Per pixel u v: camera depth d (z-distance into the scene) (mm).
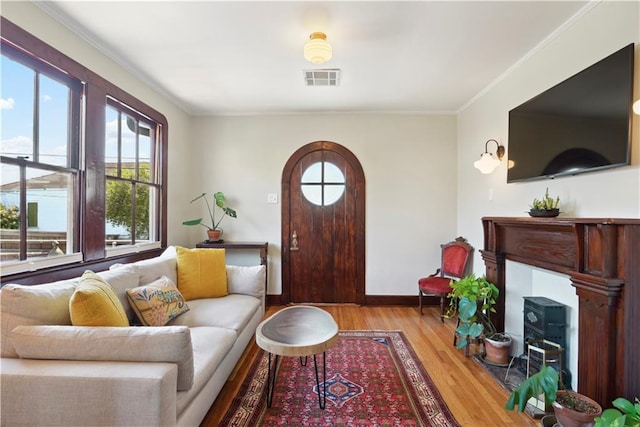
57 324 1500
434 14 2002
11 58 1812
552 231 2043
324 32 2209
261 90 3287
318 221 4055
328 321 2119
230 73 2879
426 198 4000
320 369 2365
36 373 1241
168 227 3479
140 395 1214
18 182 1859
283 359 2521
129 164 2877
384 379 2225
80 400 1228
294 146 4043
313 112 4004
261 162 4062
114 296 1720
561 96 2066
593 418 1470
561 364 1954
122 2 1881
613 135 1696
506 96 2846
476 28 2156
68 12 1978
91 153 2314
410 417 1817
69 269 2121
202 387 1598
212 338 1931
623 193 1691
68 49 2104
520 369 2322
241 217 4074
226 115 4059
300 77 2967
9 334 1372
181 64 2697
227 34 2242
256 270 2998
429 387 2125
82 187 2258
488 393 2059
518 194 2662
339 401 1964
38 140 1978
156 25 2127
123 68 2691
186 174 3936
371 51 2475
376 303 4008
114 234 2676
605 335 1599
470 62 2645
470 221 3627
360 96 3457
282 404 1932
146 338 1342
